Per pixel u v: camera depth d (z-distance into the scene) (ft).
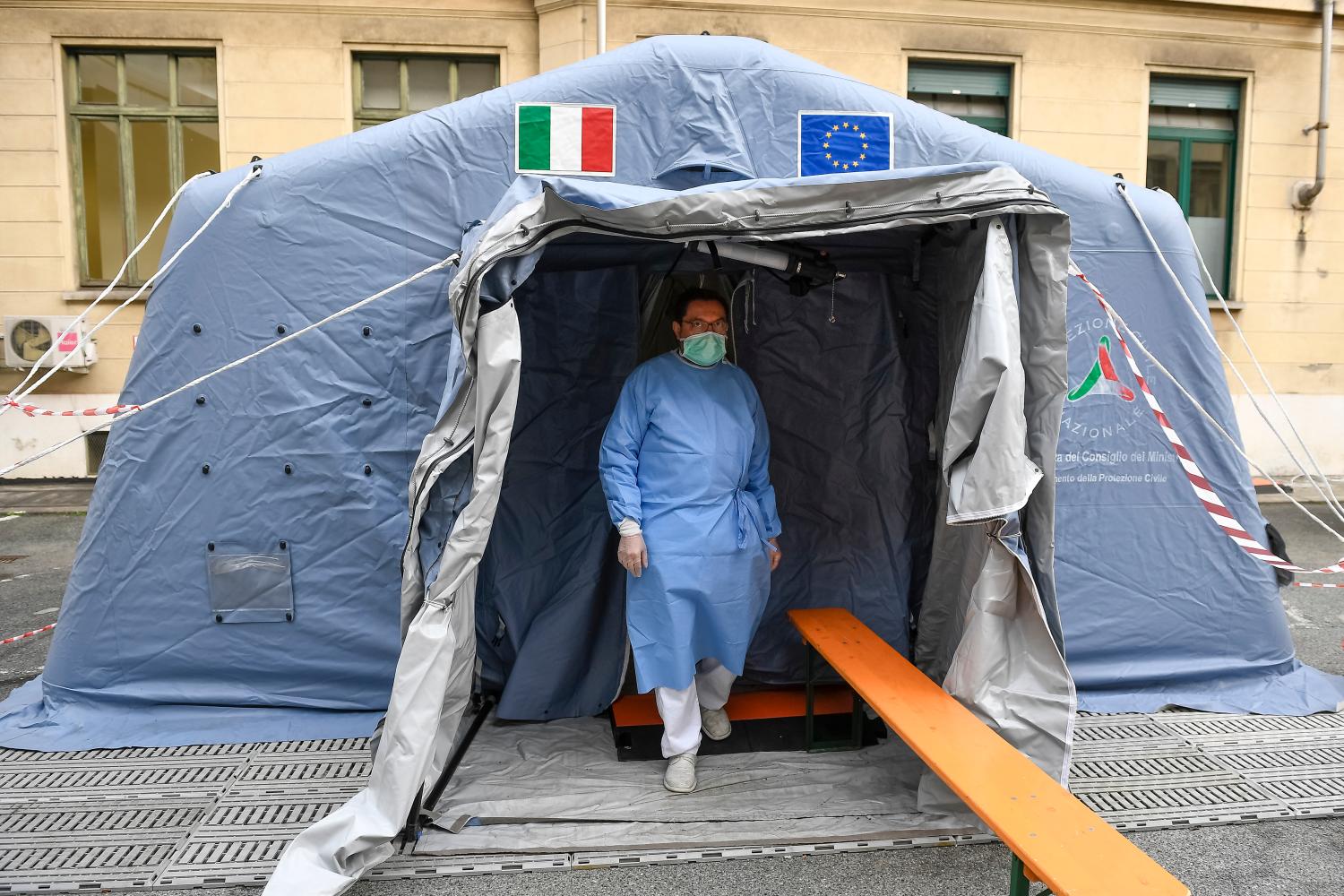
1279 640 11.75
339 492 10.49
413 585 7.84
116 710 10.62
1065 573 11.27
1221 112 28.19
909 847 8.07
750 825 8.34
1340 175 28.04
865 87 10.69
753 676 11.59
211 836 8.19
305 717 10.68
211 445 10.43
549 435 10.99
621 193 7.88
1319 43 27.58
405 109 26.30
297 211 10.31
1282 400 28.30
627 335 11.14
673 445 9.09
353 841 7.23
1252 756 9.83
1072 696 8.05
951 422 7.93
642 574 8.98
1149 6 26.76
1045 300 7.83
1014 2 26.27
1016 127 26.76
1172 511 11.44
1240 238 27.91
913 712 7.98
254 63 25.35
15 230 25.66
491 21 25.70
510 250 7.30
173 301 10.36
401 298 10.37
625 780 9.28
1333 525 22.91
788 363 11.40
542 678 10.69
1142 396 11.28
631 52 10.45
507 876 7.61
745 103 10.44
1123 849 5.90
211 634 10.63
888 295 11.21
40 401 26.21
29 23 25.00
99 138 26.12
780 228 7.82
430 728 7.68
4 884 7.46
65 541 20.51
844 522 11.46
